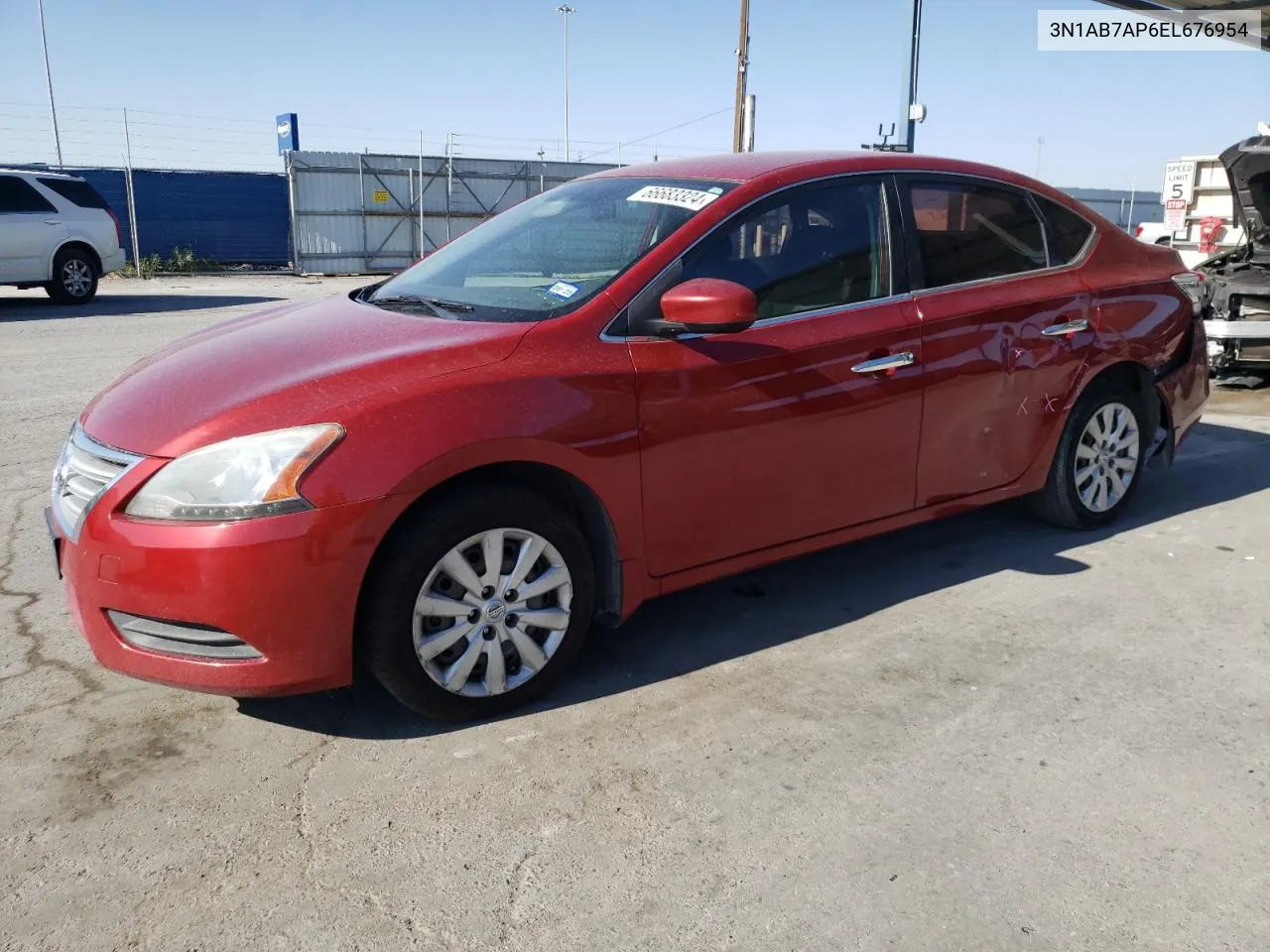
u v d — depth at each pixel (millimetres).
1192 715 3184
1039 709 3221
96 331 12617
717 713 3215
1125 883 2432
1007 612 3951
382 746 3045
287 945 2254
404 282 4090
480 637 3109
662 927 2301
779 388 3514
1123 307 4602
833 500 3764
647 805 2744
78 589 2932
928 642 3703
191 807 2748
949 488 4121
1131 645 3668
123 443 2928
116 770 2922
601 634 3807
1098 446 4684
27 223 15406
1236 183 7863
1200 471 5895
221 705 3279
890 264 3904
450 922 2320
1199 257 9891
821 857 2531
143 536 2777
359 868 2506
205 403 2961
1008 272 4289
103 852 2562
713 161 4039
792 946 2238
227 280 24953
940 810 2711
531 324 3219
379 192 28062
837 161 3900
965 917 2320
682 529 3416
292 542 2750
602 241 3619
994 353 4109
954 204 4160
